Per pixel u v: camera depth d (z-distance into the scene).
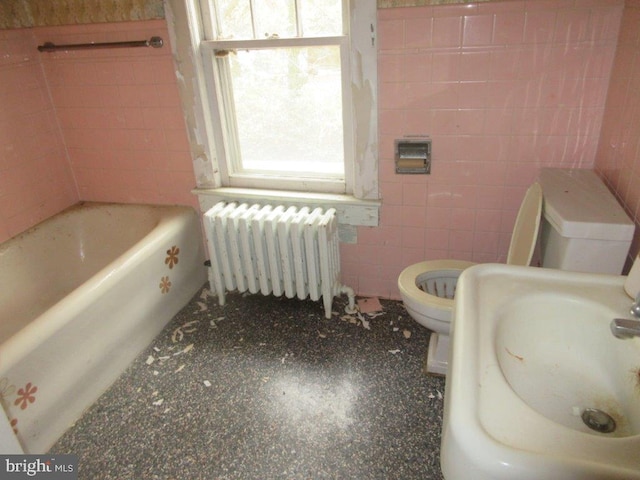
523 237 1.66
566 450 0.66
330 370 1.95
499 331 0.95
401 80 1.87
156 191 2.46
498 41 1.71
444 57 1.79
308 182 2.24
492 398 0.75
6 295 2.17
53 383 1.66
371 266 2.33
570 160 1.83
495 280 1.08
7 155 2.19
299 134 2.20
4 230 2.22
